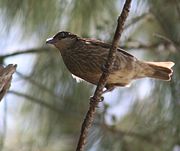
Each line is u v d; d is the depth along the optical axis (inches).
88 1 441.1
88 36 447.8
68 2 438.3
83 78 402.0
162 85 435.5
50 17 438.9
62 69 458.9
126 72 391.5
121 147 444.5
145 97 441.1
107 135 446.0
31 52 449.1
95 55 389.4
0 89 321.4
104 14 450.6
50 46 454.6
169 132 427.8
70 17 442.9
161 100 434.0
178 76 436.8
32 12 435.8
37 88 457.4
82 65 394.0
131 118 453.4
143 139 442.9
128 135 444.1
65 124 474.9
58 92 456.8
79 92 458.0
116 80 393.1
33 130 462.9
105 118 445.1
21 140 461.7
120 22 317.1
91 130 446.0
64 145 490.0
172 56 445.7
